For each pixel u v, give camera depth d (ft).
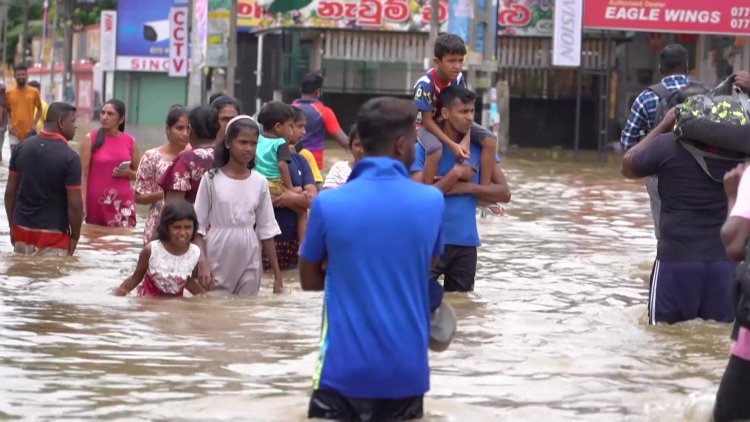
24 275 55.52
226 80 169.07
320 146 79.82
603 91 185.88
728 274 45.19
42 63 365.20
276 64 218.18
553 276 58.90
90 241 68.39
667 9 165.37
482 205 60.44
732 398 30.40
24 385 33.91
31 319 44.01
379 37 191.62
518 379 35.94
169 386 34.09
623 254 67.97
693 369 37.76
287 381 34.91
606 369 37.60
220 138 59.67
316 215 29.27
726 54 185.26
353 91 198.29
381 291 28.89
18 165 62.18
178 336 41.39
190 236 50.57
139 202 59.67
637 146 46.52
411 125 29.84
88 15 331.16
